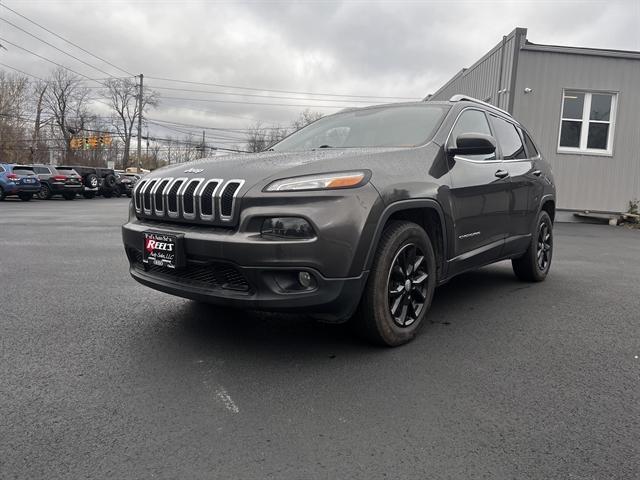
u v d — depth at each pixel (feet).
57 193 84.94
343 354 10.94
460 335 12.35
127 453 7.20
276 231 9.55
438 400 8.91
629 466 7.06
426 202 11.44
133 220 12.29
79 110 210.79
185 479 6.64
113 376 9.74
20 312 13.92
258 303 9.70
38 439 7.52
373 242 10.18
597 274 20.58
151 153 242.78
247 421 8.11
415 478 6.73
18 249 26.27
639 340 12.22
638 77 46.88
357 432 7.83
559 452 7.38
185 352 10.98
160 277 11.28
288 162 10.65
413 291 11.73
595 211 47.93
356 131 14.20
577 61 46.68
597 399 9.07
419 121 13.70
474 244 13.96
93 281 18.03
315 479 6.68
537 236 18.03
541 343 11.89
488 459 7.18
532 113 47.01
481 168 14.19
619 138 47.32
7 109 178.81
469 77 59.21
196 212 10.39
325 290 9.69
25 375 9.75
